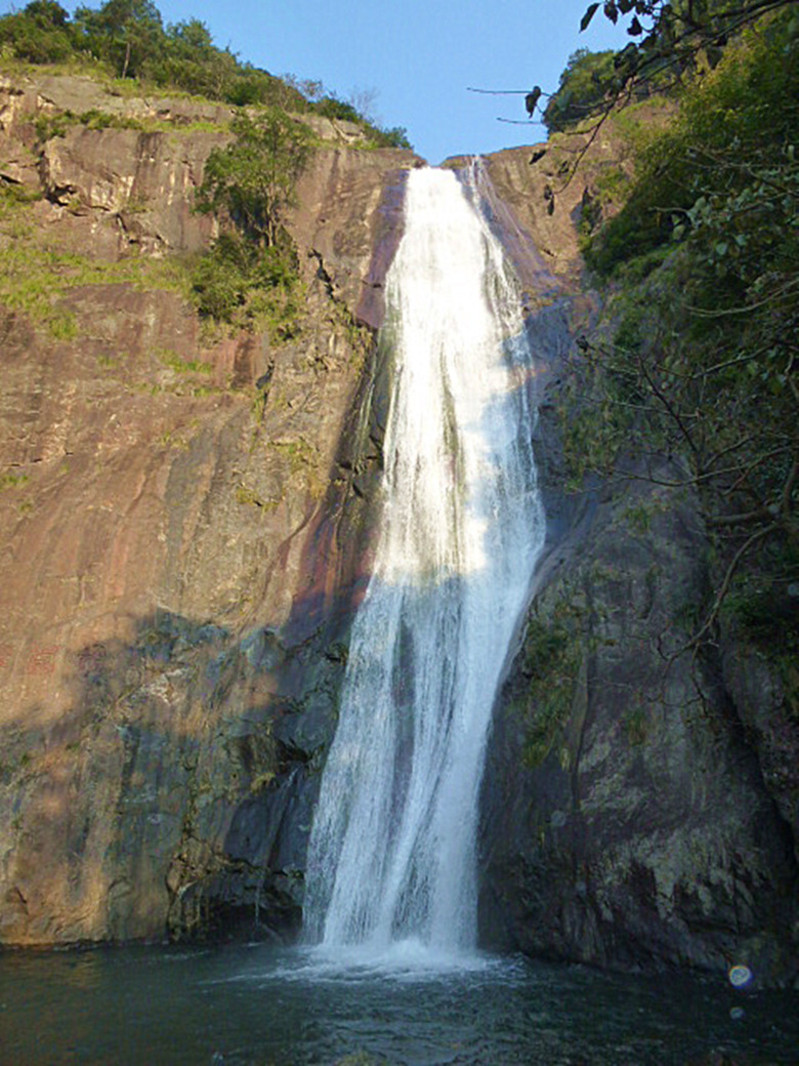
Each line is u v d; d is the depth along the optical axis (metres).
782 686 12.27
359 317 27.91
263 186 32.81
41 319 26.94
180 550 22.55
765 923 11.57
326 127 43.62
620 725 14.19
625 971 12.26
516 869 14.02
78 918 17.05
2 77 38.31
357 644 19.94
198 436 25.08
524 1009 10.83
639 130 34.53
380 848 16.41
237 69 58.75
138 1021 11.05
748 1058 8.85
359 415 25.22
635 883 12.54
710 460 10.12
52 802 18.16
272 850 17.03
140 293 28.45
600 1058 9.03
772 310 9.61
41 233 32.88
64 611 21.08
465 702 17.78
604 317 23.86
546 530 20.67
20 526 22.70
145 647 20.64
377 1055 9.27
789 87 18.16
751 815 12.25
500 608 19.25
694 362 14.56
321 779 17.86
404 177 35.66
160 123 38.50
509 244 31.73
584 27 6.55
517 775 15.07
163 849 17.88
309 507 24.12
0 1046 10.16
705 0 6.69
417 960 13.86
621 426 17.50
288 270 30.16
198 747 19.03
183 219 34.06
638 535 16.72
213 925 16.75
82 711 19.44
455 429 24.52
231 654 20.61
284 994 12.02
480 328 27.62
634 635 15.24
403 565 21.55
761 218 9.52
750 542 9.43
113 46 55.31
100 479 23.72
